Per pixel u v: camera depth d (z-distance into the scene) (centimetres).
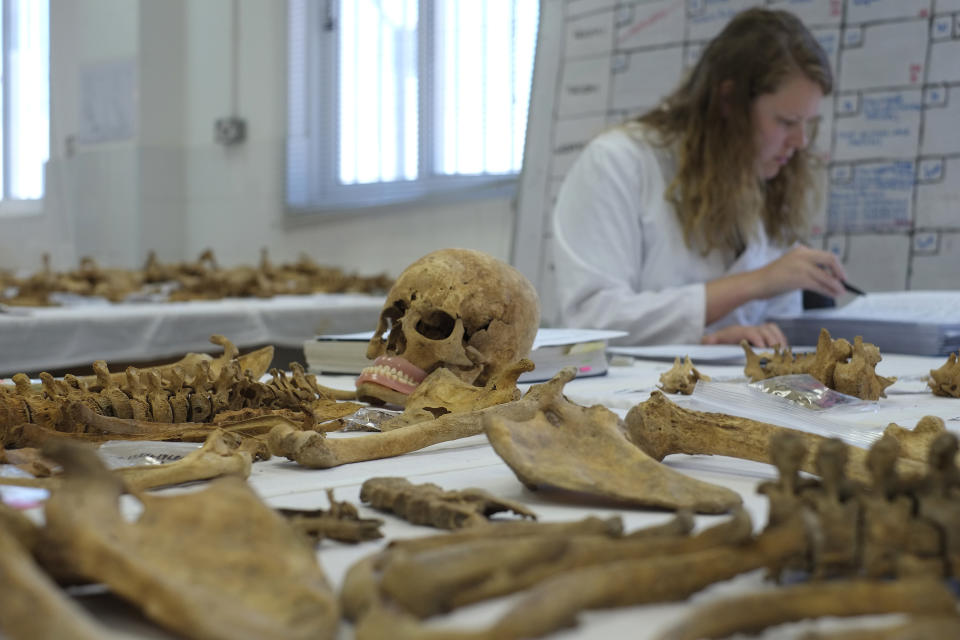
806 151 395
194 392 151
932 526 70
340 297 511
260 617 61
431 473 126
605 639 65
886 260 469
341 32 778
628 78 552
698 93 352
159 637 65
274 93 820
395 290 181
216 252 862
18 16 1002
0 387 140
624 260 352
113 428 133
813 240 491
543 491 113
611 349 287
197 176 869
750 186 349
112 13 888
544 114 588
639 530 77
